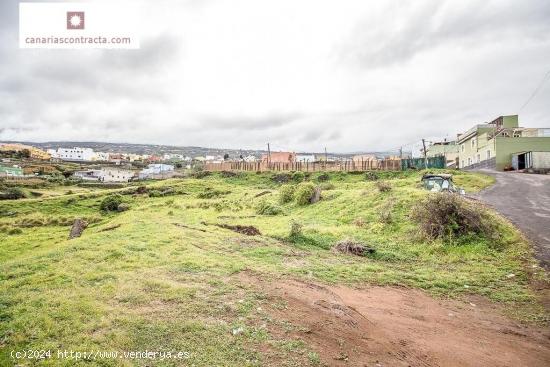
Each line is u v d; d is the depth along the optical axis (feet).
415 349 21.88
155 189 179.42
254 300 26.71
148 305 24.71
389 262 45.29
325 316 24.91
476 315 29.01
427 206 55.72
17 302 25.05
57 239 82.07
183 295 26.78
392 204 68.69
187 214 96.22
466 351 22.29
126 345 19.02
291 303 26.86
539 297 32.71
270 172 214.48
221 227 66.80
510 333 25.66
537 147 152.35
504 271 40.04
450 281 37.35
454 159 233.96
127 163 490.90
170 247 44.57
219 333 20.83
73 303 24.27
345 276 37.32
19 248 74.59
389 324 25.53
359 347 21.04
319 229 60.08
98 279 30.68
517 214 63.10
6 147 489.26
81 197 164.76
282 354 18.98
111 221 100.94
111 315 22.45
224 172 229.45
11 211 139.54
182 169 353.92
